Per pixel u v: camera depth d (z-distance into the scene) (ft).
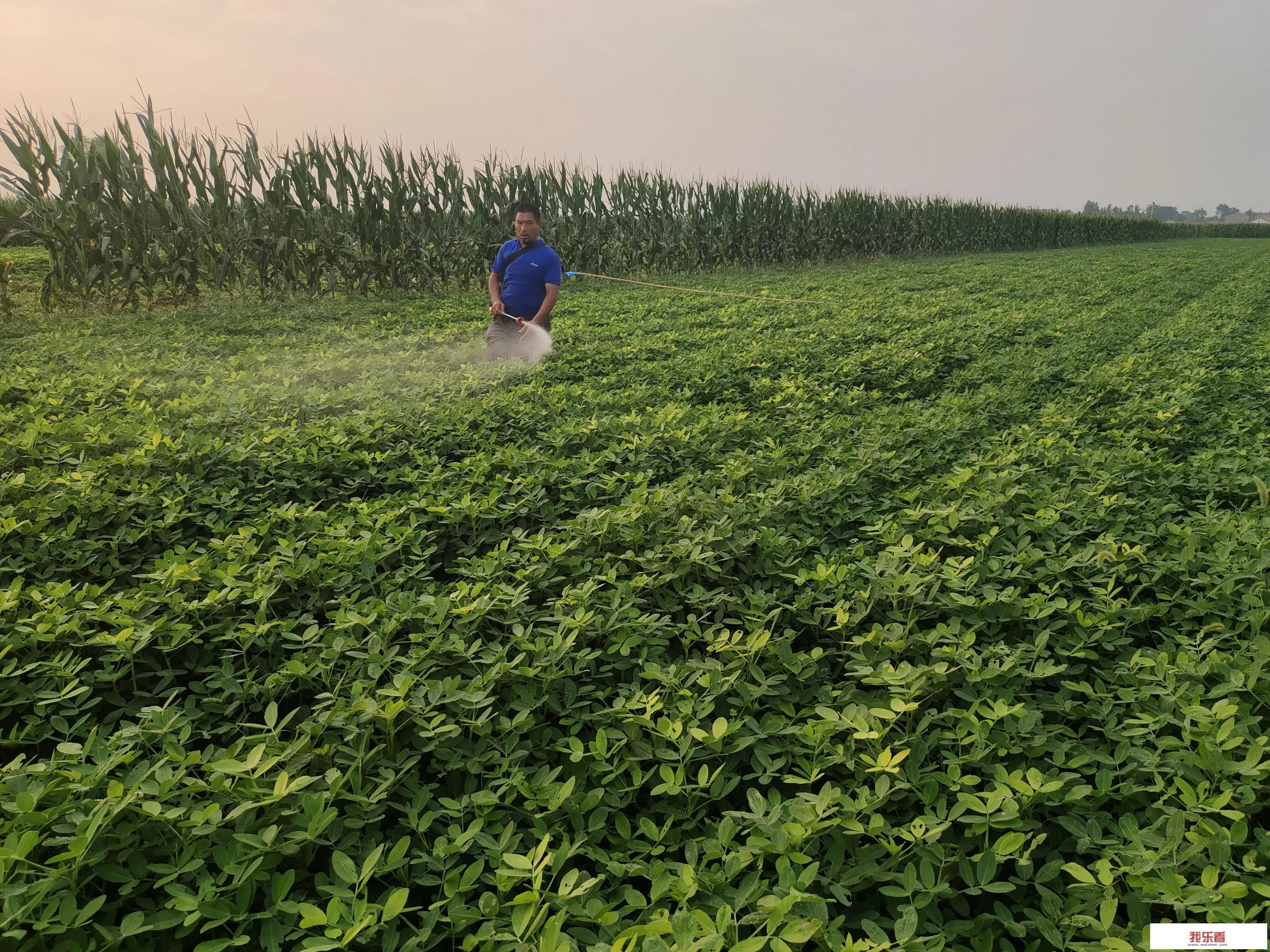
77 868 5.66
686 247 74.23
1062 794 6.56
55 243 37.29
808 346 28.40
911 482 14.57
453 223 52.75
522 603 9.59
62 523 12.58
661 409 19.49
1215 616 9.05
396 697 7.52
